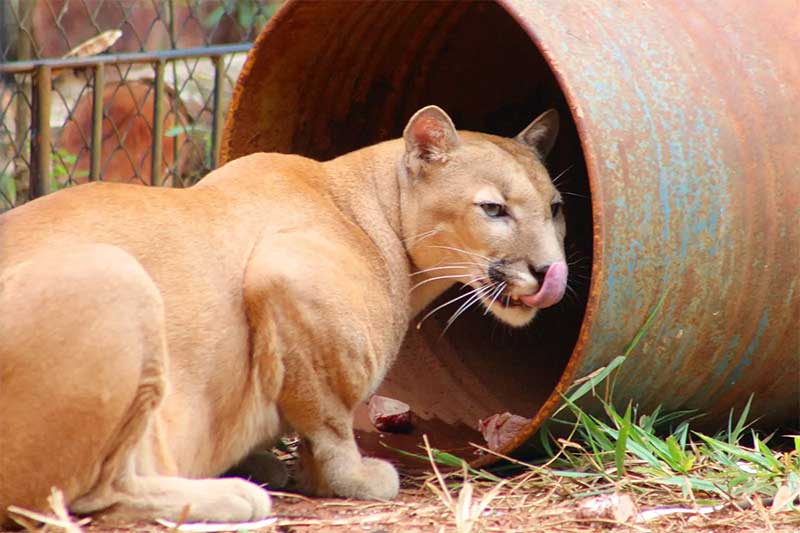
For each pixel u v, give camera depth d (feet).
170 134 42.55
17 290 20.34
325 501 24.61
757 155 27.04
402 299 26.58
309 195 25.81
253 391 23.99
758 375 28.14
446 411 31.17
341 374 24.31
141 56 39.81
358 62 31.35
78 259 20.61
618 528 22.71
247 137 30.66
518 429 28.04
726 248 26.40
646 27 27.32
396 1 29.76
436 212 26.17
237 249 23.84
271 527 22.26
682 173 25.75
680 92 26.55
